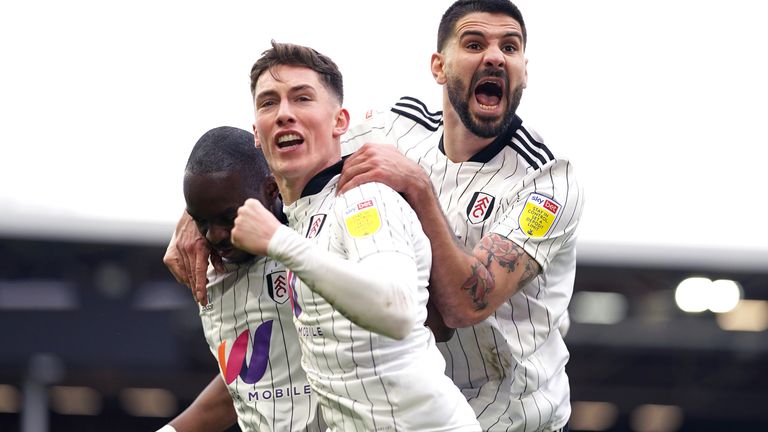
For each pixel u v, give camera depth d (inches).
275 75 318.0
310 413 341.4
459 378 365.1
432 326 342.6
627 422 721.6
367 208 300.2
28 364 654.5
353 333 302.4
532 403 363.3
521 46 355.3
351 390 306.2
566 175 352.8
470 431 306.5
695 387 701.3
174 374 663.8
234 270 346.9
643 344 679.7
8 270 645.3
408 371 303.1
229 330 349.4
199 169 329.4
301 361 326.3
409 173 318.7
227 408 386.9
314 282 279.7
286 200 330.0
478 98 355.3
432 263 330.0
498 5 352.5
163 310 652.1
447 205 362.3
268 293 341.4
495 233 346.0
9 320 648.4
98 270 649.6
